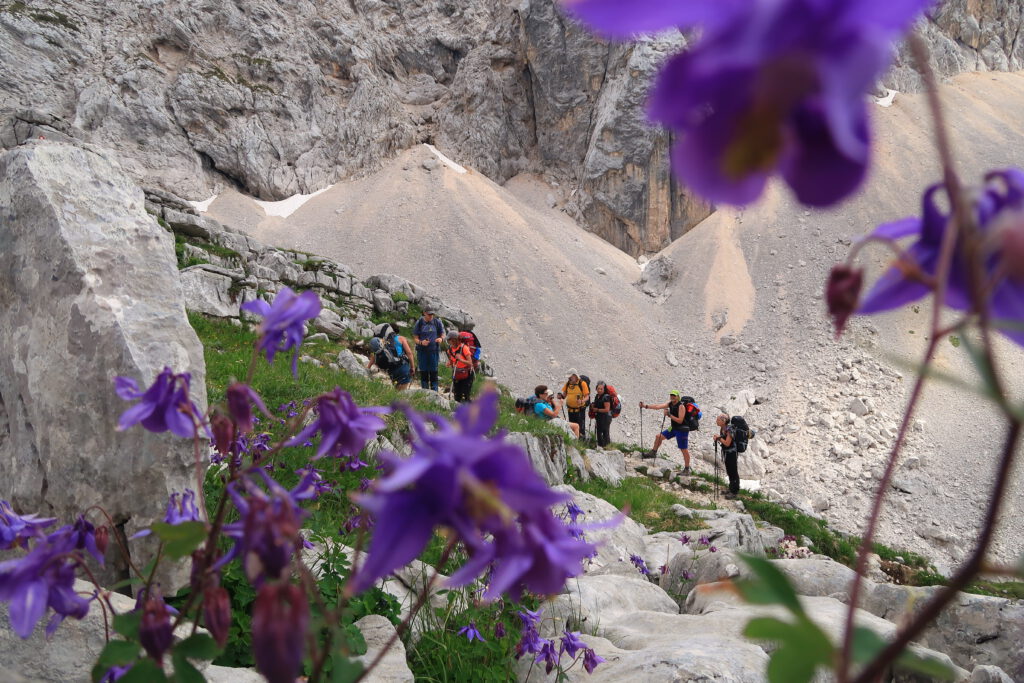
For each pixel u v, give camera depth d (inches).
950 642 250.7
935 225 28.1
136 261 200.8
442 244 3021.7
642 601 295.1
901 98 3727.9
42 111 973.8
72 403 187.0
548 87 3703.3
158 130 3061.0
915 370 25.7
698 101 18.0
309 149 3395.7
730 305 2815.0
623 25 17.6
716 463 896.9
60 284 195.3
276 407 486.3
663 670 170.6
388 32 3890.3
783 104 17.2
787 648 27.7
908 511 1467.8
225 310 900.6
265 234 3053.6
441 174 3412.9
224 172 3248.0
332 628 45.4
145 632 54.2
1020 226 22.0
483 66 3754.9
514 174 3786.9
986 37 4239.7
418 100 3843.5
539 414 809.5
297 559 48.8
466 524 30.2
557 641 185.0
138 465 178.4
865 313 28.6
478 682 174.4
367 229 3117.6
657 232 3427.7
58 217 198.8
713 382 2445.9
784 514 810.8
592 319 2743.6
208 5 3321.9
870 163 16.7
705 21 18.1
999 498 26.1
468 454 29.2
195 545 51.1
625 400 2391.7
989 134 3533.5
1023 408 23.4
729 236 3152.1
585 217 3558.1
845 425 1907.0
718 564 353.4
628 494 698.8
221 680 136.1
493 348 2561.5
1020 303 26.0
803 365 2316.7
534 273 2915.8
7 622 132.0
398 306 1350.9
